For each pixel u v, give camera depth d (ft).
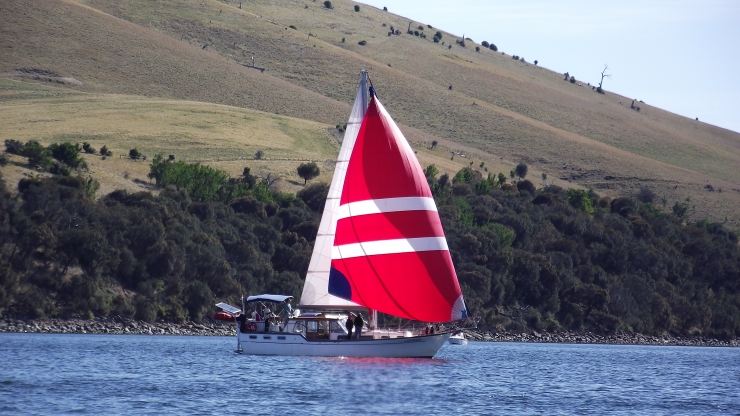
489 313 407.85
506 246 448.24
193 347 253.65
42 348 234.79
